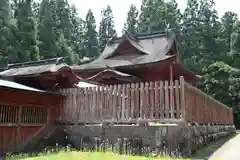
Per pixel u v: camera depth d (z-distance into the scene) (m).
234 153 9.71
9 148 9.82
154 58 22.92
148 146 9.70
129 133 10.18
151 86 10.16
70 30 60.16
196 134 10.85
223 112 23.12
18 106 10.36
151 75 22.61
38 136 11.07
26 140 10.57
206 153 9.88
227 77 43.50
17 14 40.53
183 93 9.52
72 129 11.58
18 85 11.33
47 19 46.38
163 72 23.02
